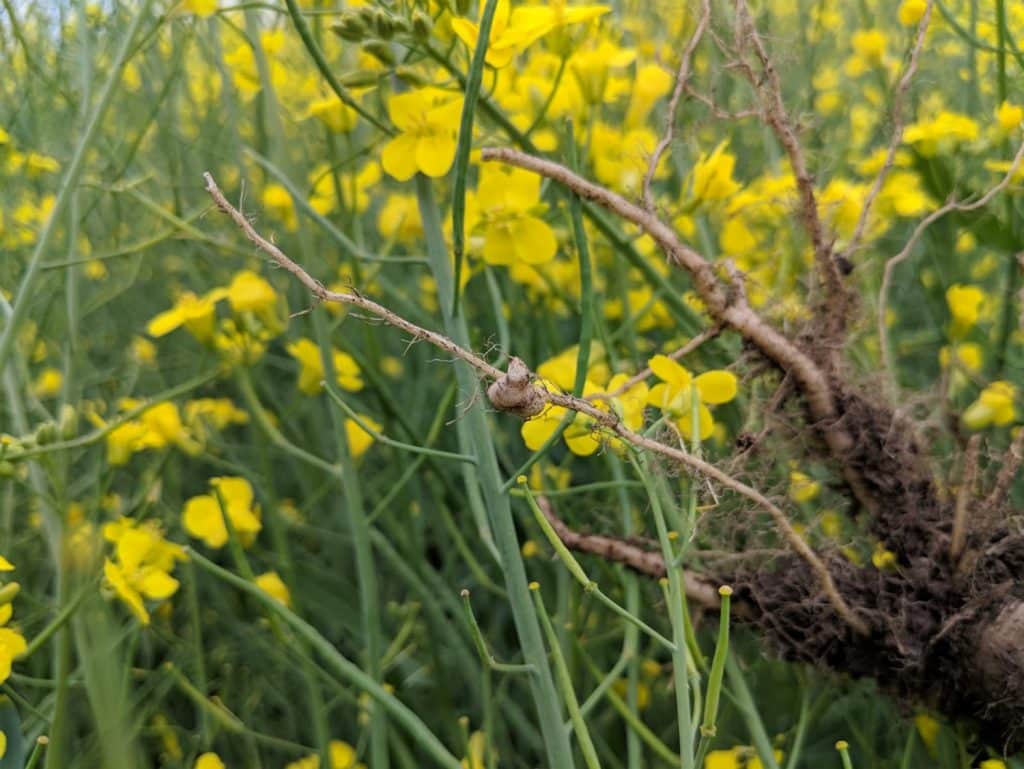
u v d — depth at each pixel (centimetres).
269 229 36
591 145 29
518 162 22
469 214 23
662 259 34
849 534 26
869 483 22
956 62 42
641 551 23
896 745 26
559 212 27
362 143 37
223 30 38
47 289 30
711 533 26
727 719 26
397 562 27
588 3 30
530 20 20
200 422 29
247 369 26
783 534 21
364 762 28
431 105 21
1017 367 31
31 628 26
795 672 27
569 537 23
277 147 29
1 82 37
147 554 22
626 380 23
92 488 26
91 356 34
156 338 36
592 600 28
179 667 26
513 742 29
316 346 27
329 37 38
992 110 37
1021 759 24
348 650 31
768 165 33
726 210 26
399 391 37
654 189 36
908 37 36
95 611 20
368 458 36
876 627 22
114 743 20
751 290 25
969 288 28
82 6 28
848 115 39
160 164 39
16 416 24
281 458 35
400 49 22
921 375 32
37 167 32
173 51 33
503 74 28
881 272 34
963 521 22
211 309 25
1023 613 21
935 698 22
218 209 17
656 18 39
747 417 26
